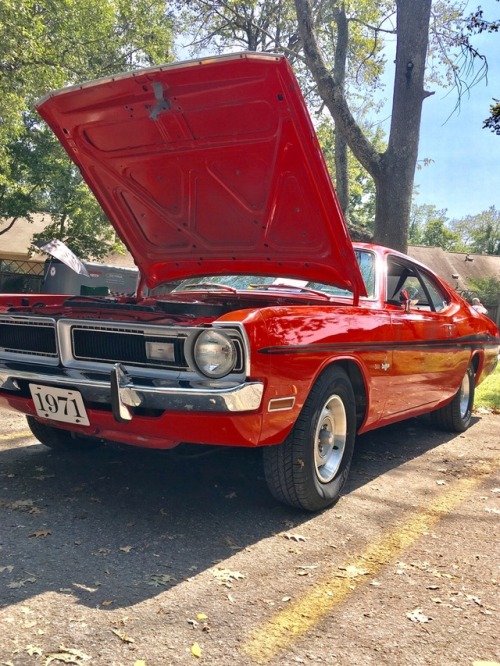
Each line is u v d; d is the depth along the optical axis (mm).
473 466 5059
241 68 3184
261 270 4512
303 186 3641
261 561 3066
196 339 3086
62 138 4203
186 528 3408
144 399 3135
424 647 2387
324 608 2645
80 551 3041
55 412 3529
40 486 3932
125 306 3885
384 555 3230
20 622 2379
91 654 2203
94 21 19000
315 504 3680
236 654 2268
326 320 3650
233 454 4812
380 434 6074
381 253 4867
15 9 14539
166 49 21562
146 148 3996
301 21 11875
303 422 3492
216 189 4051
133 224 4734
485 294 32094
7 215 22672
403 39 11461
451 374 5566
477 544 3438
